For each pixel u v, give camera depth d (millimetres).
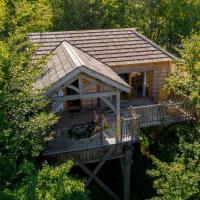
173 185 12719
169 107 19328
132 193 19500
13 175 10984
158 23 36656
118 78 16703
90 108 20672
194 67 19219
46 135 14758
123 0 36344
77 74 14531
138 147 22297
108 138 17562
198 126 18359
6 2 21766
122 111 20859
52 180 10695
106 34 22625
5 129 11250
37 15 22500
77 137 17188
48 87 13531
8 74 11945
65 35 22000
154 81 21781
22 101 12227
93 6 36250
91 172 17609
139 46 21750
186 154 14156
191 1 34938
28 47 16219
